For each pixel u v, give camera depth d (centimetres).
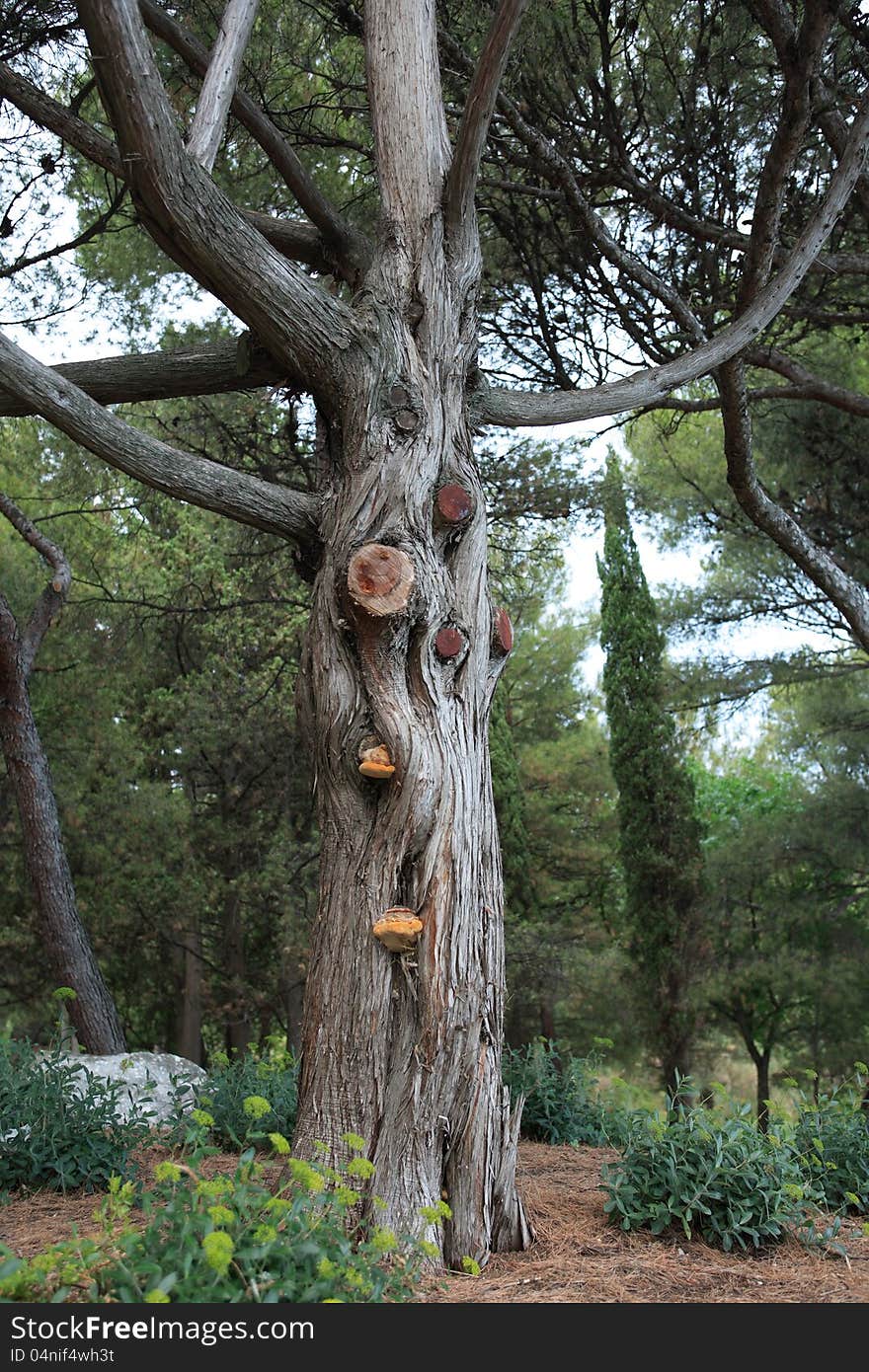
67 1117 478
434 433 429
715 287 715
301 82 712
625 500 1171
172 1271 248
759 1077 1725
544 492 989
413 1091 371
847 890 1565
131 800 1471
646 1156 422
